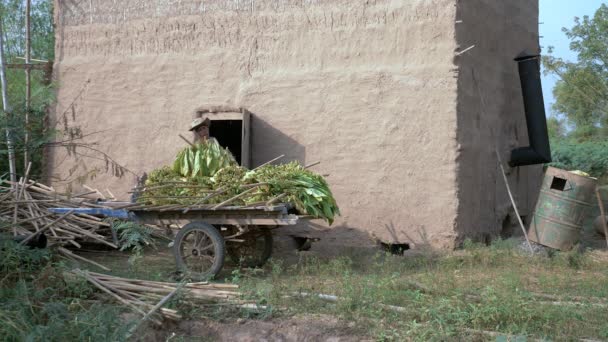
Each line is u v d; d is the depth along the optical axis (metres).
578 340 5.27
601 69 26.55
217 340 6.04
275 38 10.60
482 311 5.68
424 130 9.58
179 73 11.21
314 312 6.22
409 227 9.61
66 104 11.98
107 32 11.77
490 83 10.87
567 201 9.15
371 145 9.91
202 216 7.84
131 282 6.80
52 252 7.98
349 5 10.16
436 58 9.57
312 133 10.27
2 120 9.98
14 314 5.75
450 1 9.48
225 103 10.88
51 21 21.53
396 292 6.53
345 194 10.03
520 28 12.57
